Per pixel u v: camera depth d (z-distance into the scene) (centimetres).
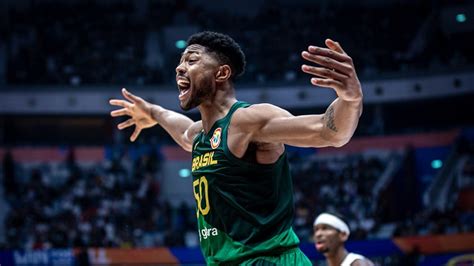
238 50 322
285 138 284
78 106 2536
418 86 2531
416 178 2369
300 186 2184
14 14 2850
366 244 1538
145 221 1927
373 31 2842
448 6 2736
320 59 260
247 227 298
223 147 300
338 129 265
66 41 2758
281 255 301
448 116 2572
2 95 2498
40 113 2519
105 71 2622
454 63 2538
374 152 2462
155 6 2956
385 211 1995
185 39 2816
